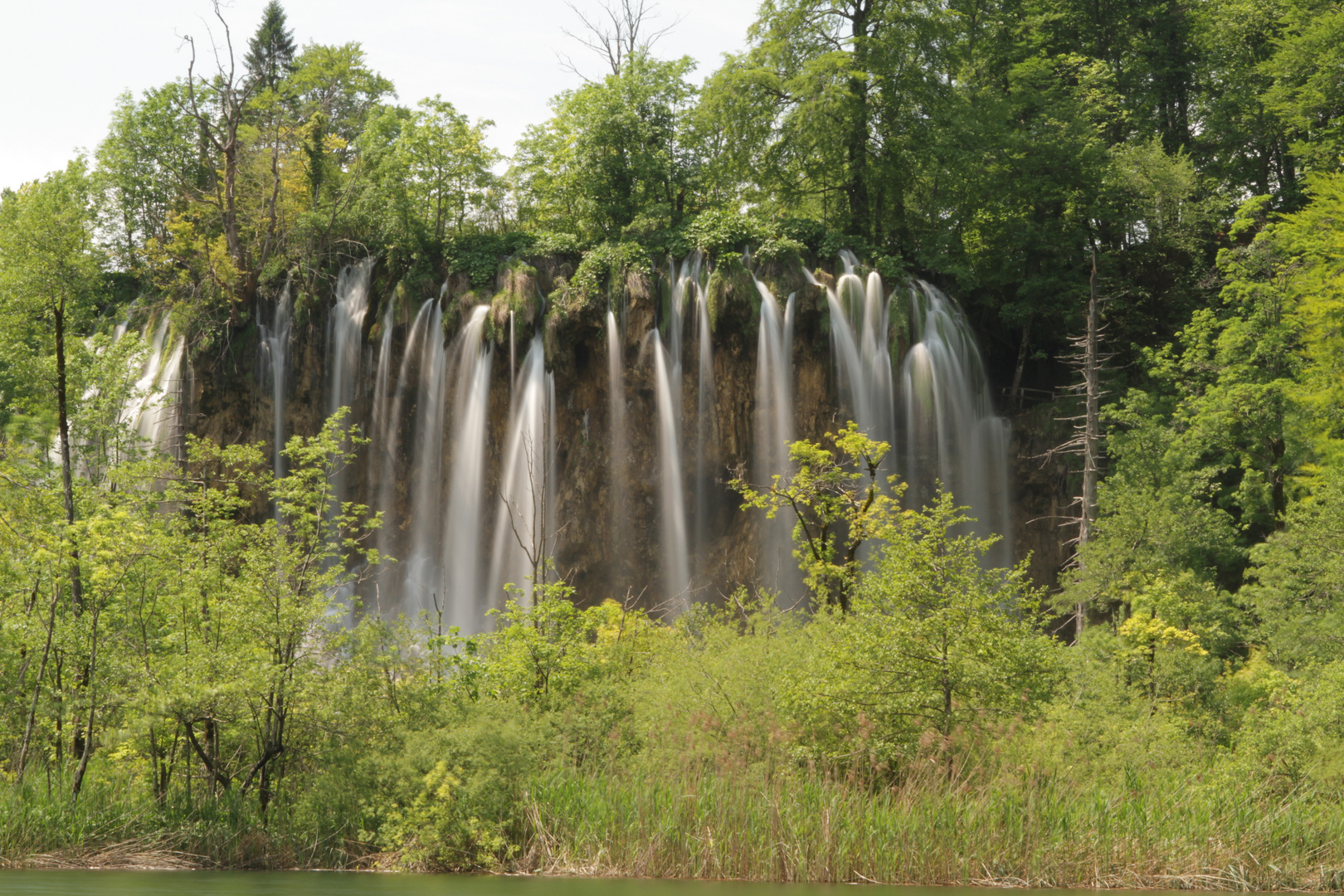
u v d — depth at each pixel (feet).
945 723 50.52
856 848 45.14
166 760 52.75
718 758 52.13
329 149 184.03
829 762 51.55
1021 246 157.69
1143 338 158.51
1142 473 113.39
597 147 167.12
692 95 171.83
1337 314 110.32
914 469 146.00
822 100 149.89
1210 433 117.70
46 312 125.59
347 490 158.81
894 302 147.43
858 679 51.29
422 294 158.81
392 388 157.89
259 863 46.96
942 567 52.95
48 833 45.83
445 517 153.89
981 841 45.78
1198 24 175.22
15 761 53.57
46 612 52.70
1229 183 173.78
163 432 156.87
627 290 149.38
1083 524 110.22
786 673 54.44
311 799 48.65
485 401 151.74
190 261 166.71
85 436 80.69
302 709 49.83
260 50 277.03
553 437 149.89
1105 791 51.16
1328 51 143.02
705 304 147.64
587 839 46.55
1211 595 90.68
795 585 143.13
